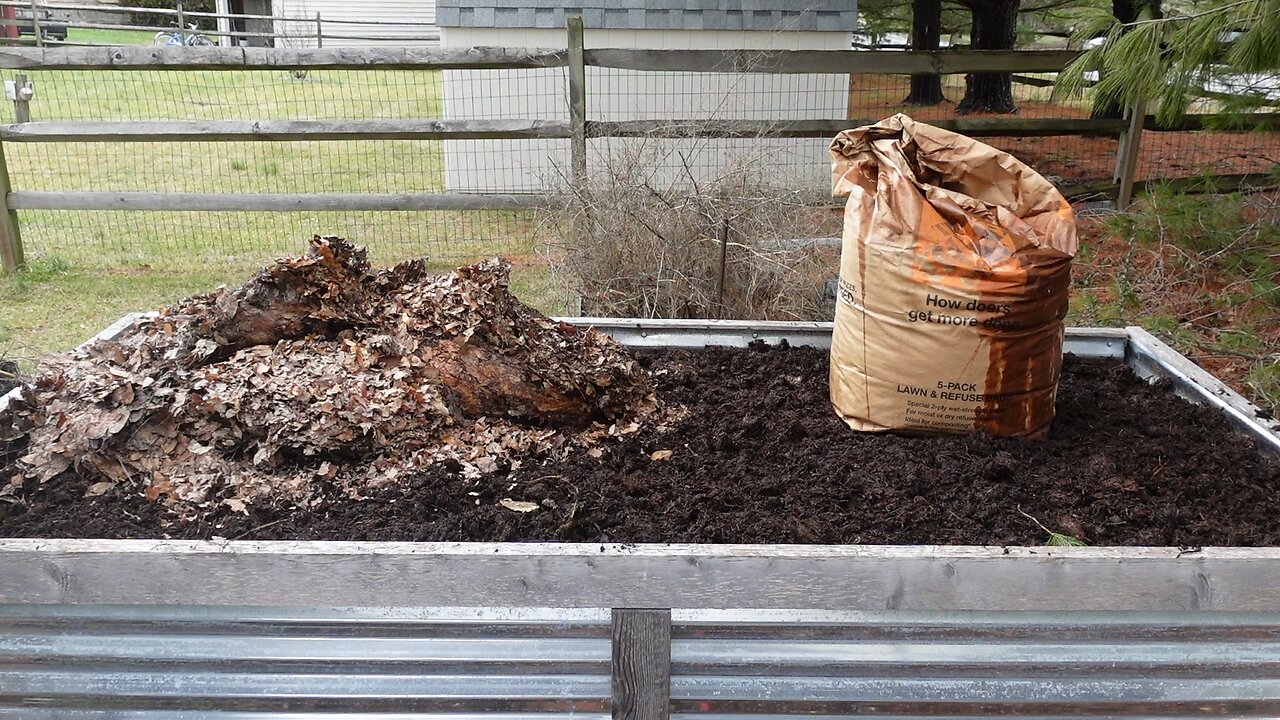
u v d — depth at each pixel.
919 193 2.69
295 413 2.43
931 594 1.90
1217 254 5.96
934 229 2.62
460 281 2.79
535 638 1.93
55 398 2.50
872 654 1.93
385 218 8.45
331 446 2.41
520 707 1.97
